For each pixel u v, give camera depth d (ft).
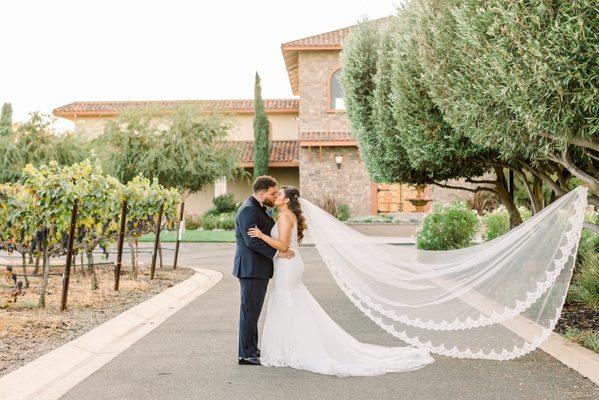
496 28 17.67
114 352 21.26
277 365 19.35
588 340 19.81
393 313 20.49
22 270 43.98
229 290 36.45
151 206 40.52
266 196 20.22
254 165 101.71
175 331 24.63
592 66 15.97
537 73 16.38
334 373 18.31
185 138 89.66
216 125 92.73
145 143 90.53
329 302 31.48
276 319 19.51
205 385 17.21
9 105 111.86
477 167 37.29
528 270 19.20
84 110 111.75
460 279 20.34
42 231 28.68
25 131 87.30
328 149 94.94
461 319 19.94
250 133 115.34
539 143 19.38
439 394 16.26
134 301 31.37
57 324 24.49
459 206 47.91
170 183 92.07
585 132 18.19
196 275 43.65
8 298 30.04
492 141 21.48
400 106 29.37
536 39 16.44
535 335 19.44
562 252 18.15
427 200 86.79
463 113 21.68
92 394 16.42
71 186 28.19
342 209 91.35
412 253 21.13
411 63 28.02
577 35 15.42
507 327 22.75
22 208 28.37
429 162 32.32
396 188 94.48
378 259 20.98
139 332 24.63
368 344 21.35
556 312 18.69
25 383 17.01
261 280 19.65
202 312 29.04
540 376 17.92
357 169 94.73
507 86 17.54
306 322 19.19
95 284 35.06
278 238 19.60
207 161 91.76
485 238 49.90
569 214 18.70
